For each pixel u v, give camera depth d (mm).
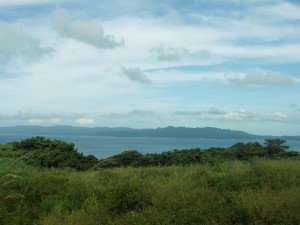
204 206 8070
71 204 8594
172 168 13984
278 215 7355
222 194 9125
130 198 8984
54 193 9602
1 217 7637
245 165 14023
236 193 9023
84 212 7828
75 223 7199
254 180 10328
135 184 9945
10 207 8539
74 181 10680
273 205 7715
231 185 10078
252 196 8352
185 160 17734
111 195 9203
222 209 7848
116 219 8016
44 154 17172
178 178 10773
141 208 8734
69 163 16828
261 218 7484
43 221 7316
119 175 12453
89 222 7332
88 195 9367
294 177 10719
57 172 13297
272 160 15562
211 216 7477
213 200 8648
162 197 8734
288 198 8109
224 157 18406
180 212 7746
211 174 11836
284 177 10781
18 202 8820
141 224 7184
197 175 11703
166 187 9430
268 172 11633
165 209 8031
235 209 7719
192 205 8188
